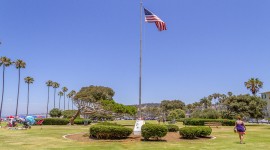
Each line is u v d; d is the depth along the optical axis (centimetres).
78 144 1731
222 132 3098
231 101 6297
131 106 5797
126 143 1772
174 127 2523
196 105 16512
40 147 1606
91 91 7906
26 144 1759
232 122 5534
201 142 1877
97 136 1964
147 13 2344
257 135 2647
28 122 3806
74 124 5294
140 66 2255
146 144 1731
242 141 1938
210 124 5259
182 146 1655
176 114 9912
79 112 5275
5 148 1573
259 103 6128
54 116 9669
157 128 1894
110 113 5544
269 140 2069
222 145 1722
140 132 2130
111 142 1817
